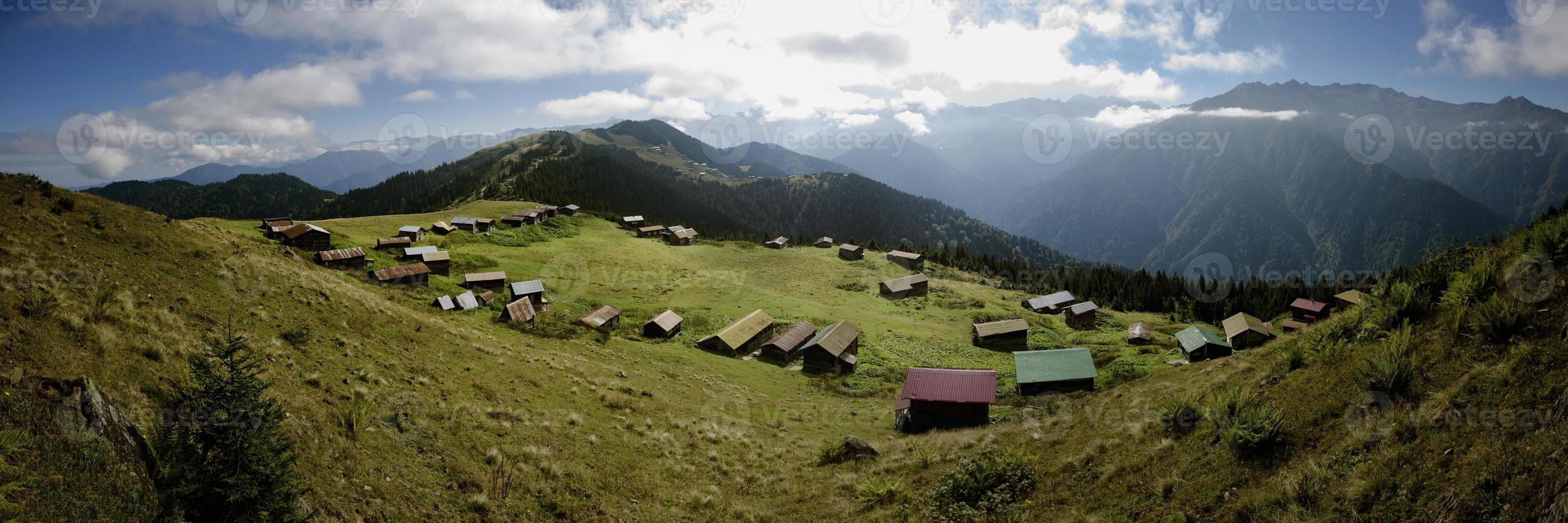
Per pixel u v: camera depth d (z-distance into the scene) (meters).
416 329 33.47
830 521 19.34
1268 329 65.56
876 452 27.31
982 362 64.25
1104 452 18.69
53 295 17.67
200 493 10.70
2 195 26.94
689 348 60.47
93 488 9.88
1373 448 12.14
